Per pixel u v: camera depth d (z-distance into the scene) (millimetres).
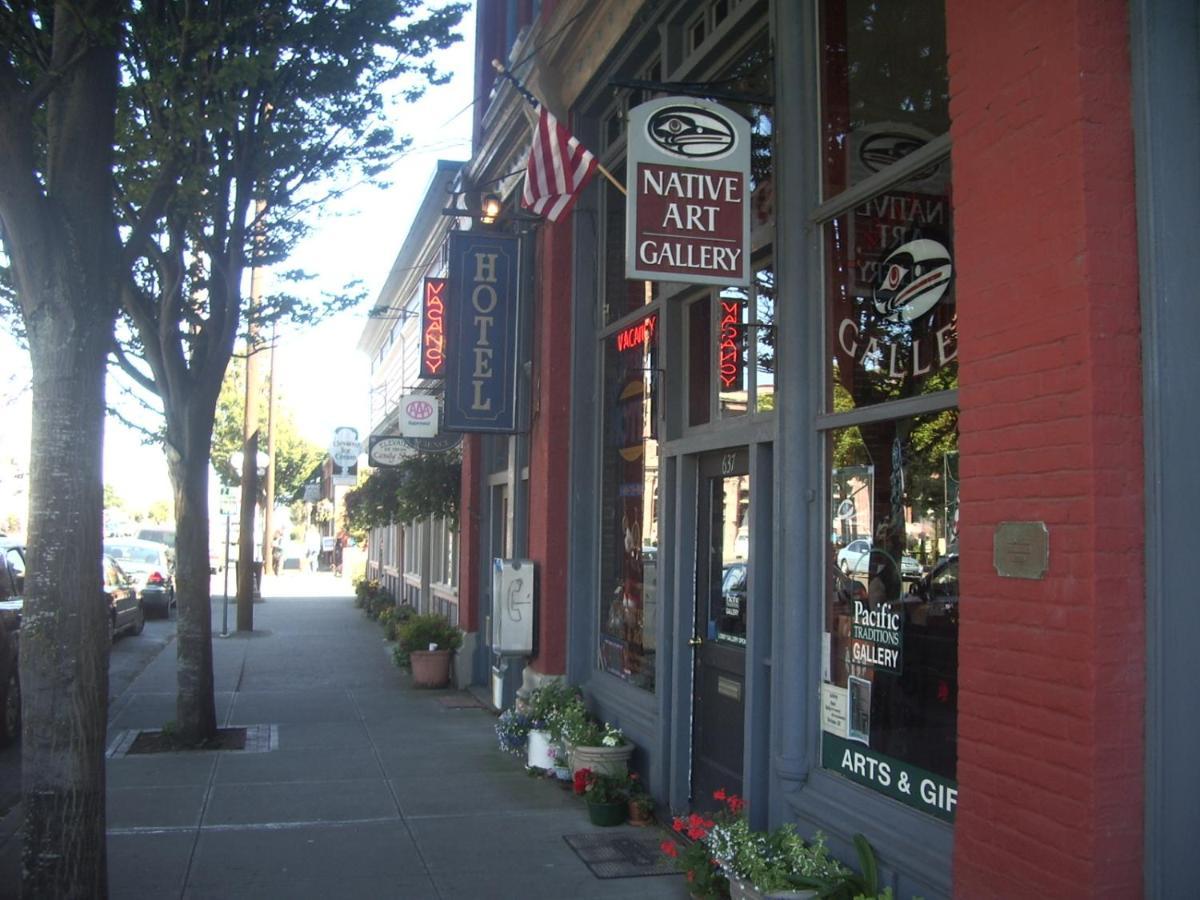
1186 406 3328
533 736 8148
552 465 9211
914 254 4930
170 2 6832
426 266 19422
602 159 8922
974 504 3787
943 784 4469
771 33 6031
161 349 9406
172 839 6473
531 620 9297
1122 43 3457
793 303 5625
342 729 10141
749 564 5996
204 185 8203
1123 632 3287
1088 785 3242
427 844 6402
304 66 8344
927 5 5027
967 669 3785
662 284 7457
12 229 4465
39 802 4305
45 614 4367
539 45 9227
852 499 5277
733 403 6547
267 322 11102
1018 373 3598
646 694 7645
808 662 5453
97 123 4664
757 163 6441
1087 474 3303
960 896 3762
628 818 6891
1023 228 3602
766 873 4648
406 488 14578
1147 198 3379
